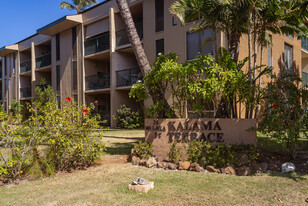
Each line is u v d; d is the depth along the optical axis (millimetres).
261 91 7285
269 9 8609
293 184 4883
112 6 20406
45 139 6363
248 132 6738
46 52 29609
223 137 6828
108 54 21141
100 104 23531
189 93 7051
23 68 31078
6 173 5500
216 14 7988
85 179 5664
